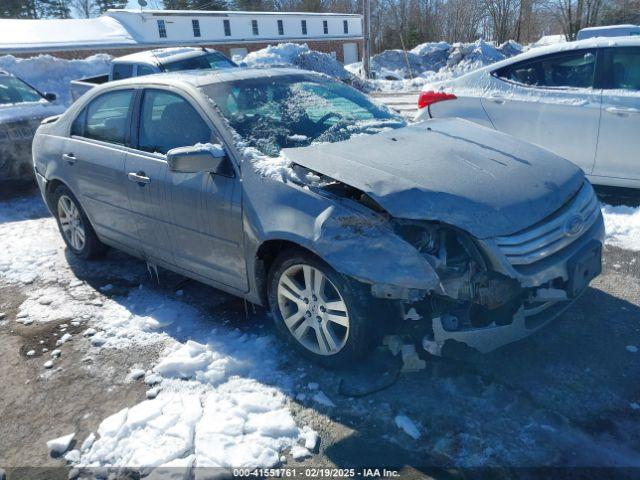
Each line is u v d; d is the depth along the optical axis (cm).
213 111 351
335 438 262
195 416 277
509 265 267
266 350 333
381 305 285
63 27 3719
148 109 393
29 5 5881
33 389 315
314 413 278
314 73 445
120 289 432
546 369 300
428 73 2566
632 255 434
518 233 274
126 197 398
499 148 339
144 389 307
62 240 553
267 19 4372
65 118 476
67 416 291
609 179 541
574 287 286
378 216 279
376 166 302
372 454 251
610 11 3872
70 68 1898
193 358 324
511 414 269
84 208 455
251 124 355
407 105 1445
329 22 4756
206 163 319
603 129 528
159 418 277
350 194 297
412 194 277
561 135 554
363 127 385
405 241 269
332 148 329
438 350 276
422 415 272
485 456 246
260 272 329
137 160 388
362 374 305
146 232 396
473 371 301
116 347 350
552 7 4256
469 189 285
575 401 276
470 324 275
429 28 4828
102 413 291
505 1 4531
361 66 2775
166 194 362
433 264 266
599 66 537
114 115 421
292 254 302
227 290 360
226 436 263
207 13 4066
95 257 490
